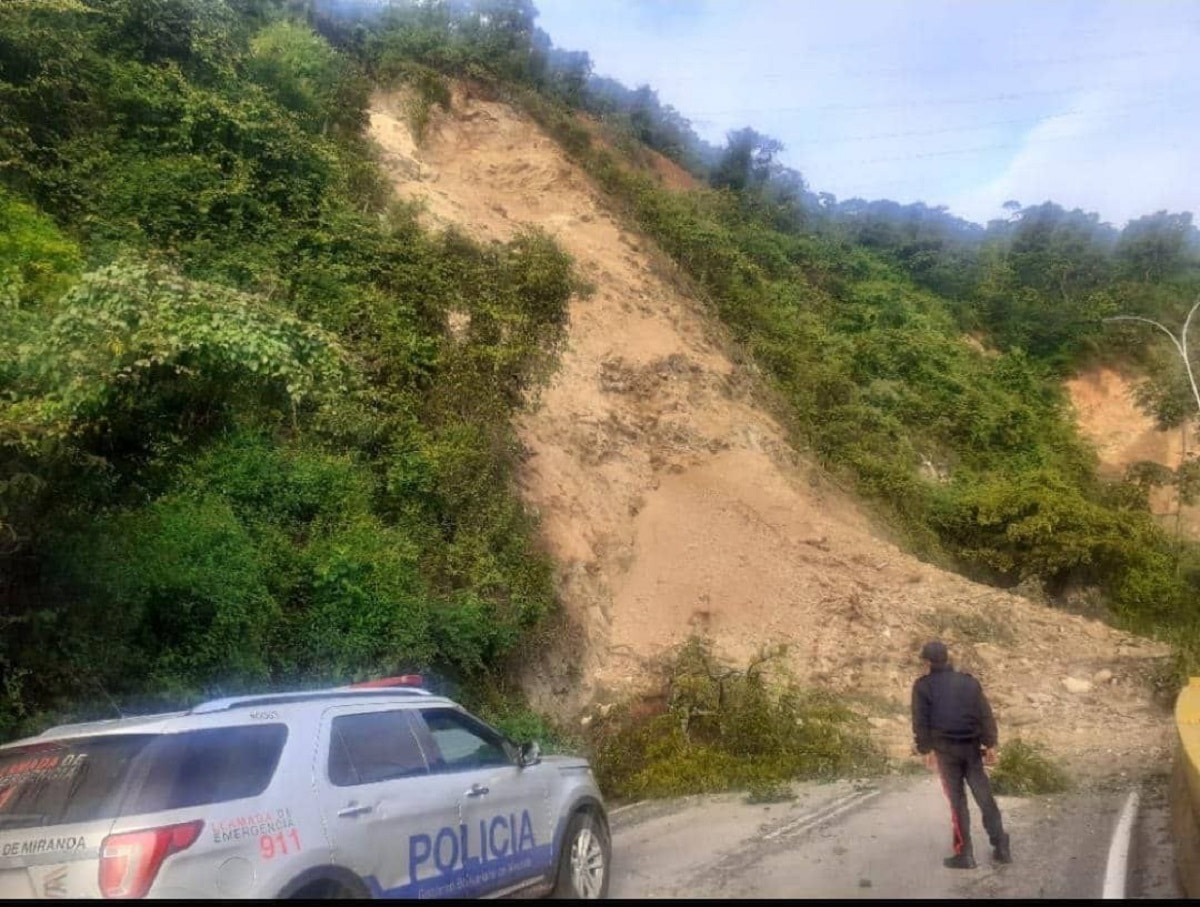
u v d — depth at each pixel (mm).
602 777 13438
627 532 19375
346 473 13359
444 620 12859
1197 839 7531
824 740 14102
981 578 27469
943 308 43875
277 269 15859
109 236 14633
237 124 17328
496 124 29219
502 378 16281
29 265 12688
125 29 18094
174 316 8258
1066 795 11383
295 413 12844
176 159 16500
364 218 18016
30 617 7984
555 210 27391
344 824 5691
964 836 8398
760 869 8586
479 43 31672
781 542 20781
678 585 18703
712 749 13805
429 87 28328
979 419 34312
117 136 16391
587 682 15938
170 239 15297
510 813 6969
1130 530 27609
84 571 8492
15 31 15469
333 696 6410
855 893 7645
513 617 14266
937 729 8633
